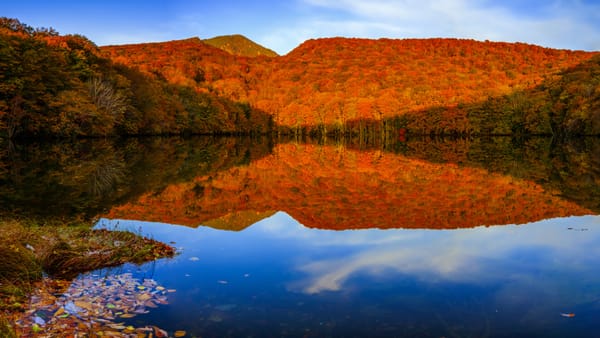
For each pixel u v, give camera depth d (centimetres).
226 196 1631
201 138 8212
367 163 3359
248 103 12138
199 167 2812
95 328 480
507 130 9012
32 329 469
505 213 1234
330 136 11231
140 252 784
